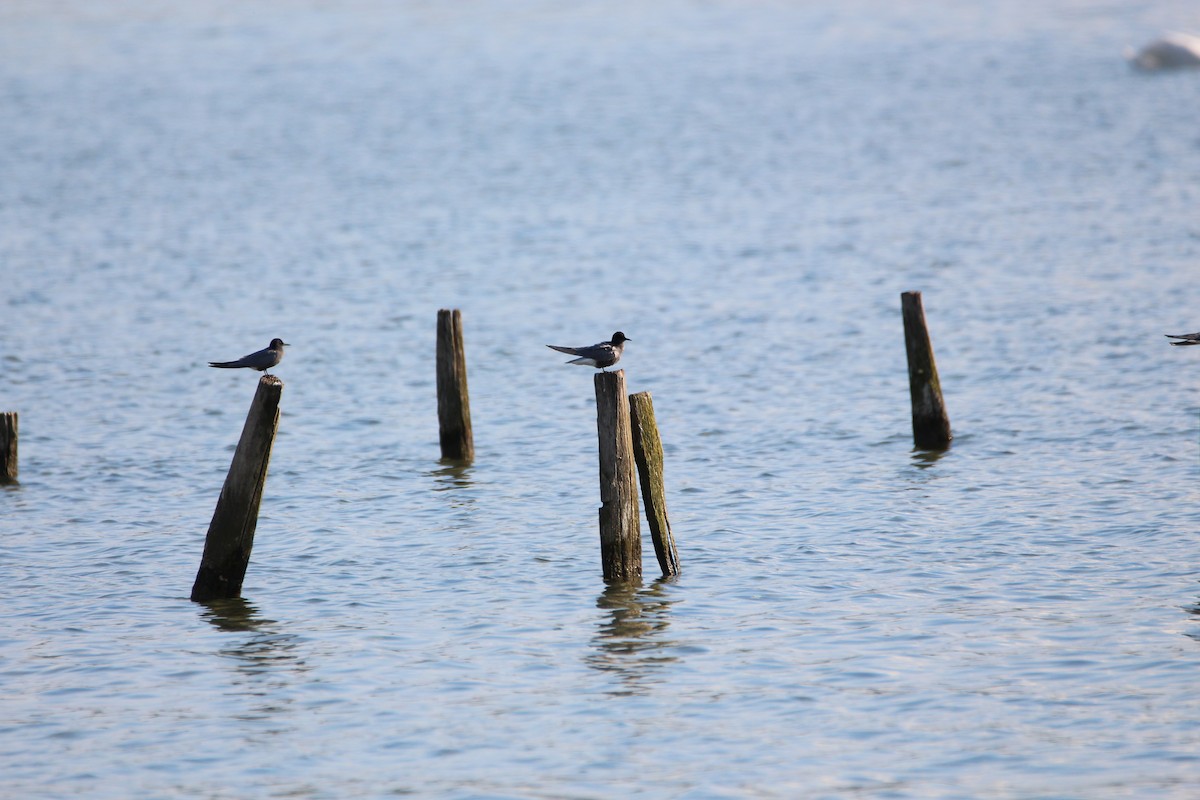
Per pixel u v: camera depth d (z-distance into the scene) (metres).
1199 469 52.59
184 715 34.50
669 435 62.09
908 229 111.06
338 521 50.59
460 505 52.28
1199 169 129.00
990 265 96.56
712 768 31.27
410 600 42.28
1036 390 66.31
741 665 36.69
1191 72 194.50
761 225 116.50
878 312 85.81
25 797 30.50
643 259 105.94
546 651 38.00
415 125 179.25
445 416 58.41
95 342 83.69
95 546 48.12
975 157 143.62
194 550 47.59
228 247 113.88
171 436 64.00
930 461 56.06
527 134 171.00
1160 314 79.62
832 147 154.50
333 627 40.16
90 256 110.31
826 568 43.97
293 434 63.97
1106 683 34.72
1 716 34.50
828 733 32.75
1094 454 55.66
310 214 128.12
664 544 43.47
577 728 33.38
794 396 68.25
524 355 79.81
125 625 40.53
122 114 188.50
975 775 30.58
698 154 154.38
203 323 88.81
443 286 99.38
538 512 51.19
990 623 38.84
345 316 90.62
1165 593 40.50
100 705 35.12
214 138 171.75
